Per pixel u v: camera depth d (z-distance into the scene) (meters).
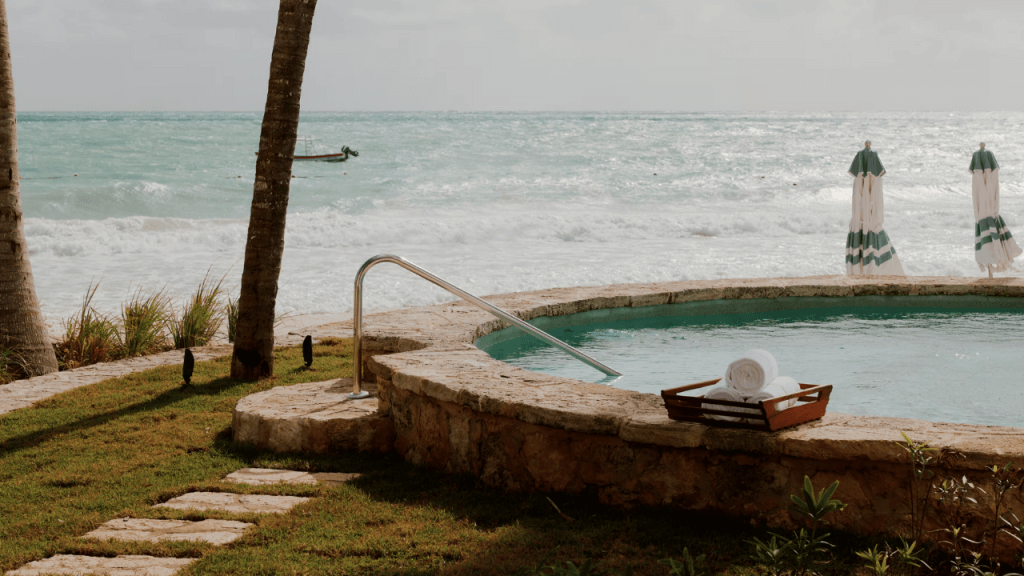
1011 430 3.53
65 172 34.66
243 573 3.25
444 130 66.44
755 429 3.58
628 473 3.90
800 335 8.37
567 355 7.62
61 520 3.85
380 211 24.69
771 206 25.97
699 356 7.53
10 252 7.65
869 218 10.32
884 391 6.19
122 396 6.32
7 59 7.62
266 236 6.52
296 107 6.32
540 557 3.37
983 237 9.98
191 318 9.05
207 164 38.38
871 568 3.04
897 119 135.75
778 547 3.38
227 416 5.74
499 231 19.06
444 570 3.26
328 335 8.65
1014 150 52.06
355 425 4.94
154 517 3.91
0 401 6.35
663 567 3.25
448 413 4.51
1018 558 2.96
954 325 8.76
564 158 41.16
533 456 4.14
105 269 14.68
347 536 3.63
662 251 16.67
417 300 11.90
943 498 3.08
